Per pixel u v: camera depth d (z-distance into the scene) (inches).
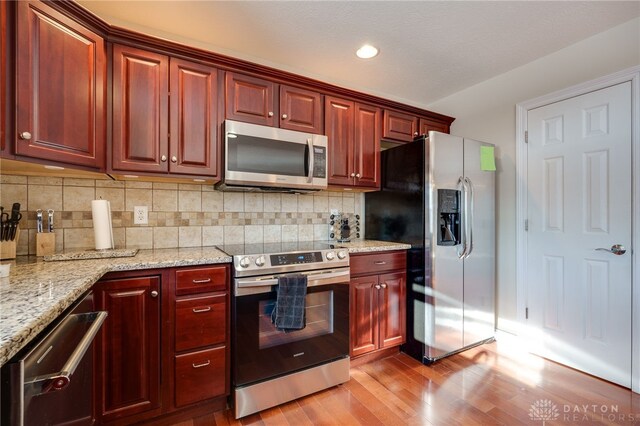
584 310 82.0
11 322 26.4
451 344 90.0
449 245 89.6
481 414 64.3
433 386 75.4
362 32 79.6
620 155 75.6
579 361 82.7
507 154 101.3
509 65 97.1
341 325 76.6
